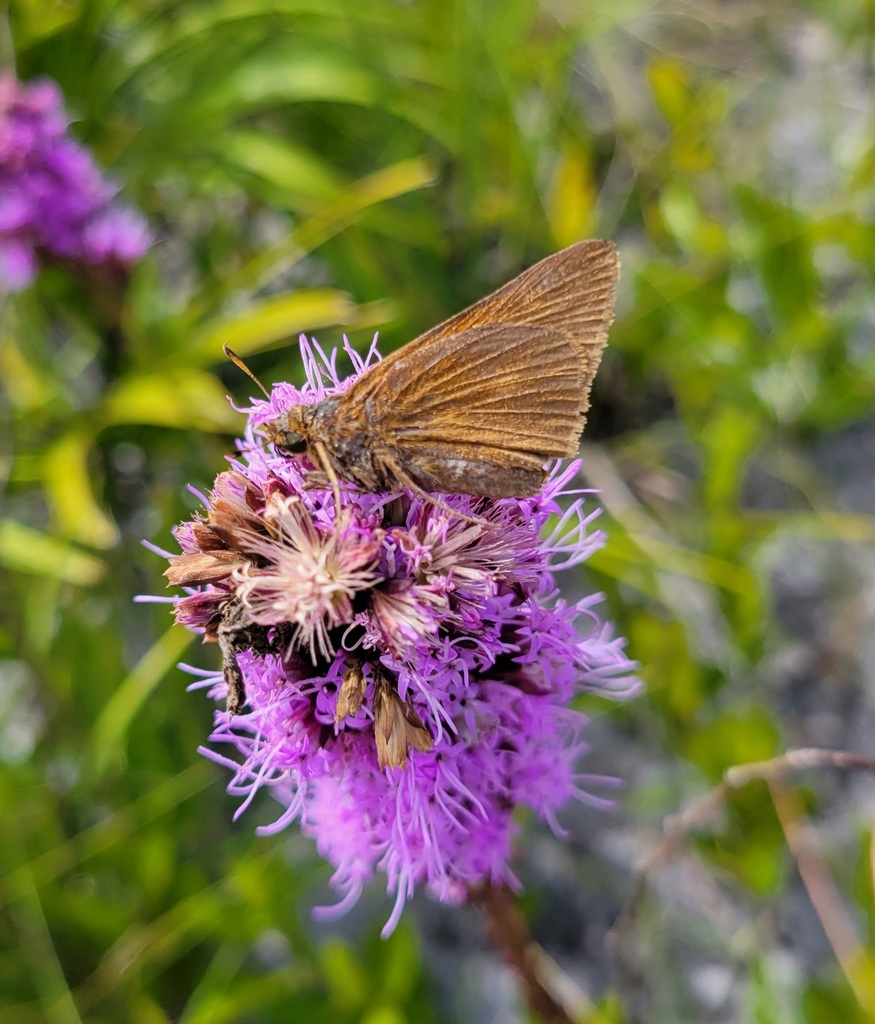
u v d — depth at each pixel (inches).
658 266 8.5
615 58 11.3
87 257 7.9
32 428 8.4
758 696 7.9
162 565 7.7
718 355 8.4
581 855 7.5
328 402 4.5
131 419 7.6
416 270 9.0
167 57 9.4
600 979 7.1
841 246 9.1
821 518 8.3
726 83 11.2
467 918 7.4
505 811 4.9
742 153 10.7
